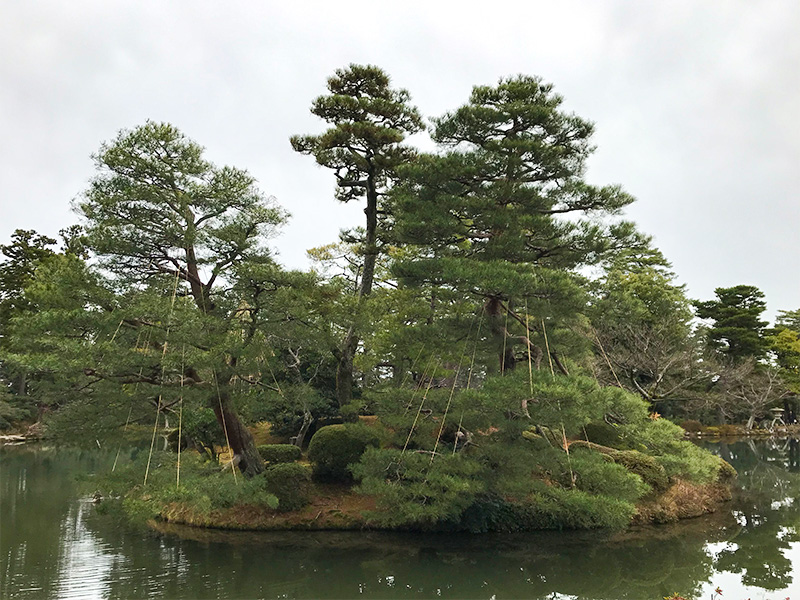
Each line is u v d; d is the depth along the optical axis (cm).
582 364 2823
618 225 1756
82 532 1711
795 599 1201
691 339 3650
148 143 1664
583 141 1888
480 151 1828
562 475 1598
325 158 2245
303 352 2480
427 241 1800
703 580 1346
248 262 1669
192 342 1471
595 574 1393
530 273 1516
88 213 1648
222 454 2386
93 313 1458
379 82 2277
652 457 1931
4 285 4325
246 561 1444
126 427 1691
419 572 1396
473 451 1719
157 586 1263
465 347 1798
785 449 3912
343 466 1889
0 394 4644
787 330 5347
